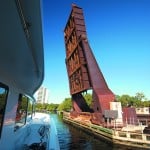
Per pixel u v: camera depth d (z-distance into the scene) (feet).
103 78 132.05
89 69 132.26
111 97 121.29
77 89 157.48
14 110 19.19
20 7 12.43
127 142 86.17
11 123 18.37
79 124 158.81
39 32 17.38
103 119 113.39
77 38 151.02
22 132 25.40
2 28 12.02
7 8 11.07
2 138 16.06
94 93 127.34
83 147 86.63
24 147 21.21
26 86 26.96
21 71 20.58
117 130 93.56
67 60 188.44
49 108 497.05
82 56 145.69
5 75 15.57
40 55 23.82
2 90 15.20
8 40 13.52
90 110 166.20
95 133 117.80
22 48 16.92
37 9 13.70
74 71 161.27
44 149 20.39
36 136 29.40
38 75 33.14
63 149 83.25
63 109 394.32
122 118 107.45
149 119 131.13
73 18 160.86
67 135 121.80
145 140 81.25
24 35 15.62
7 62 15.35
